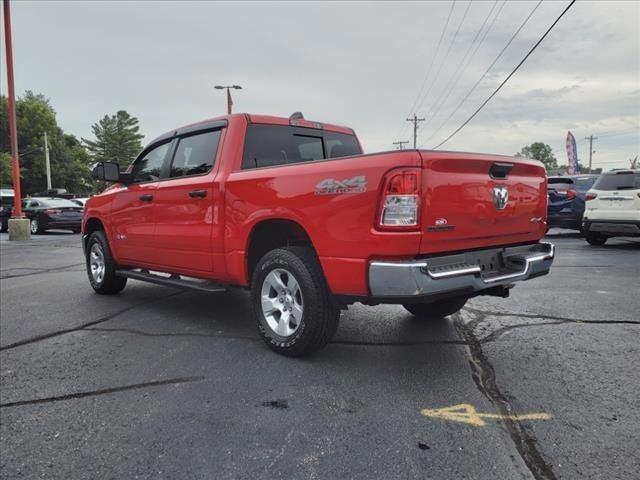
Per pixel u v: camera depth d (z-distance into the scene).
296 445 2.69
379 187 3.30
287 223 4.07
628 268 8.05
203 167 4.89
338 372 3.71
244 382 3.55
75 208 19.03
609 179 10.80
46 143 54.56
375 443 2.70
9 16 16.22
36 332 4.88
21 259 10.79
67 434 2.86
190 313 5.56
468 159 3.55
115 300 6.31
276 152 4.94
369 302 3.48
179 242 5.05
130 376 3.70
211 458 2.58
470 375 3.62
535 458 2.53
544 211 4.50
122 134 94.44
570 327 4.73
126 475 2.45
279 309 4.11
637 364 3.77
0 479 2.44
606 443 2.66
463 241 3.60
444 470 2.44
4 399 3.34
